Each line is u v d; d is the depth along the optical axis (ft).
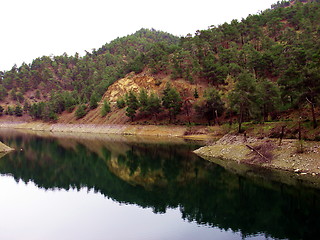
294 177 107.45
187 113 317.42
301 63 228.63
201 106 298.35
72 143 276.41
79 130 434.30
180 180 124.77
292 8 494.59
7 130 475.31
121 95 453.99
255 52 328.29
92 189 119.03
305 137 129.59
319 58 143.54
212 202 93.81
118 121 396.78
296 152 122.62
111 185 125.39
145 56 494.18
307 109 183.32
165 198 101.19
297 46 309.83
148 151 208.95
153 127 339.77
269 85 204.85
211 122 297.74
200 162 154.20
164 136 307.58
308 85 134.31
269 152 134.51
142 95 368.07
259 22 484.74
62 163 180.55
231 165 139.74
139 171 149.79
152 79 424.05
